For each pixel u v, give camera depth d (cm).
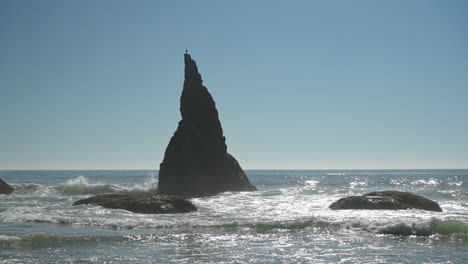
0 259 1527
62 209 2684
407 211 2677
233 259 1573
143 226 2175
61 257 1568
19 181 8338
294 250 1719
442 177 13575
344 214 2539
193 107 4912
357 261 1555
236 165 5006
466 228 2016
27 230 2048
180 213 2683
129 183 7562
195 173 4609
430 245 1817
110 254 1622
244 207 3028
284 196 3909
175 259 1564
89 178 10319
